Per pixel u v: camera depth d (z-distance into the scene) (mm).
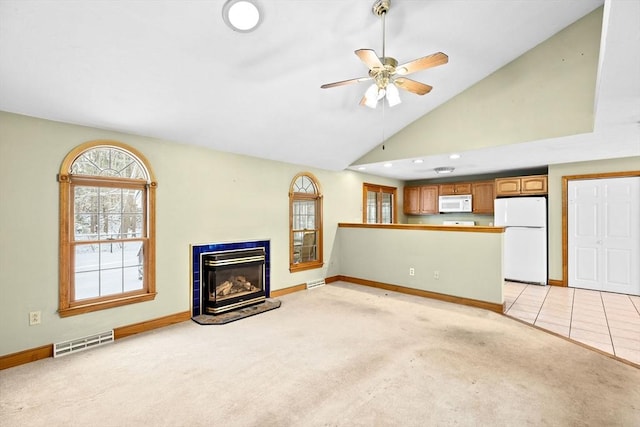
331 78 3293
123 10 2072
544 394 2199
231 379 2412
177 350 2920
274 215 4797
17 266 2650
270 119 3732
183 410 2037
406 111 4434
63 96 2598
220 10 2248
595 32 3285
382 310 4098
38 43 2143
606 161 4953
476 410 2027
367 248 5492
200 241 3898
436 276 4602
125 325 3268
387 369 2559
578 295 4770
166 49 2439
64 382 2367
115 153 3258
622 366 2592
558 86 3529
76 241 2992
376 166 5695
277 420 1941
